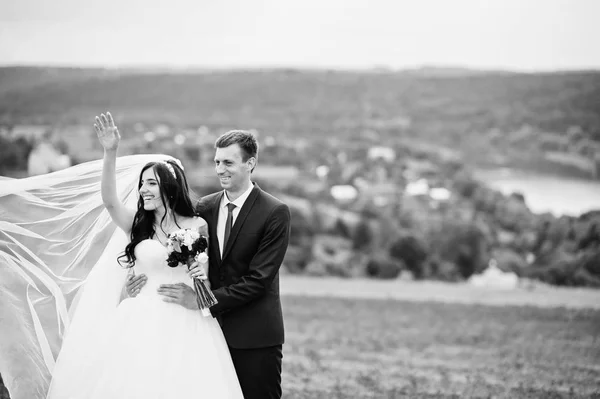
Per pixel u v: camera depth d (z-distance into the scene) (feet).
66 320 18.01
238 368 16.92
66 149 218.79
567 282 142.61
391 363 31.68
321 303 56.70
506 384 27.22
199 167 222.28
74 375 16.47
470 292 77.00
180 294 16.78
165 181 17.04
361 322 45.80
